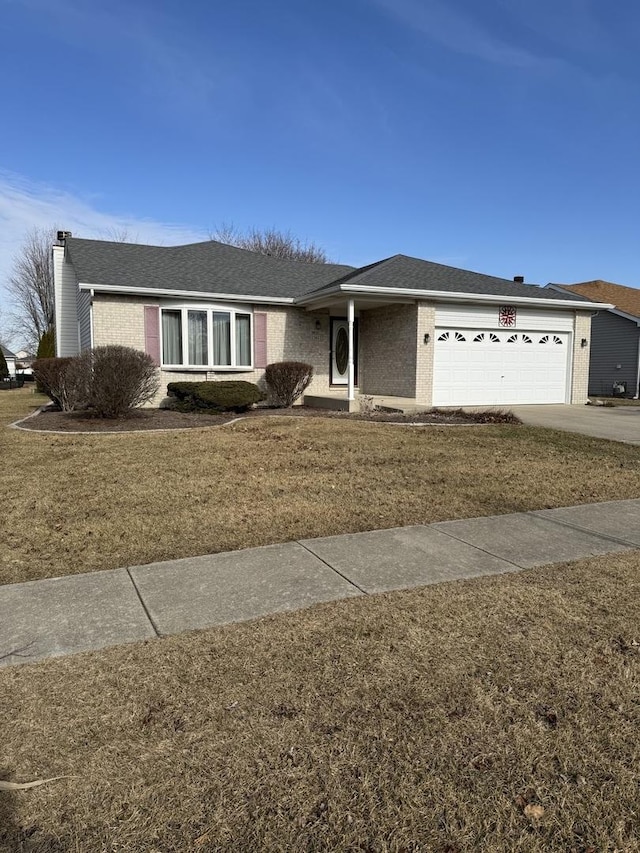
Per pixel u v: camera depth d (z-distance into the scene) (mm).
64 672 2805
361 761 2207
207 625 3314
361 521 5434
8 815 1924
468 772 2156
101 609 3523
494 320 15742
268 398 15633
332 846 1823
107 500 5977
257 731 2377
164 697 2607
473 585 3938
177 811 1950
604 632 3256
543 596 3750
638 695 2646
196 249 18141
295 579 4020
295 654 2990
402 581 4004
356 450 8805
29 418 12469
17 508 5688
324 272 18609
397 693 2654
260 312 15586
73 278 18688
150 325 14289
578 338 16859
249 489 6469
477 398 15789
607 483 7129
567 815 1955
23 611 3490
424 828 1898
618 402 18859
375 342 16562
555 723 2447
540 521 5543
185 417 12594
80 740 2314
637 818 1944
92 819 1912
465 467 7812
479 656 2982
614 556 4555
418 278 15344
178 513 5562
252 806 1979
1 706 2529
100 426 11234
